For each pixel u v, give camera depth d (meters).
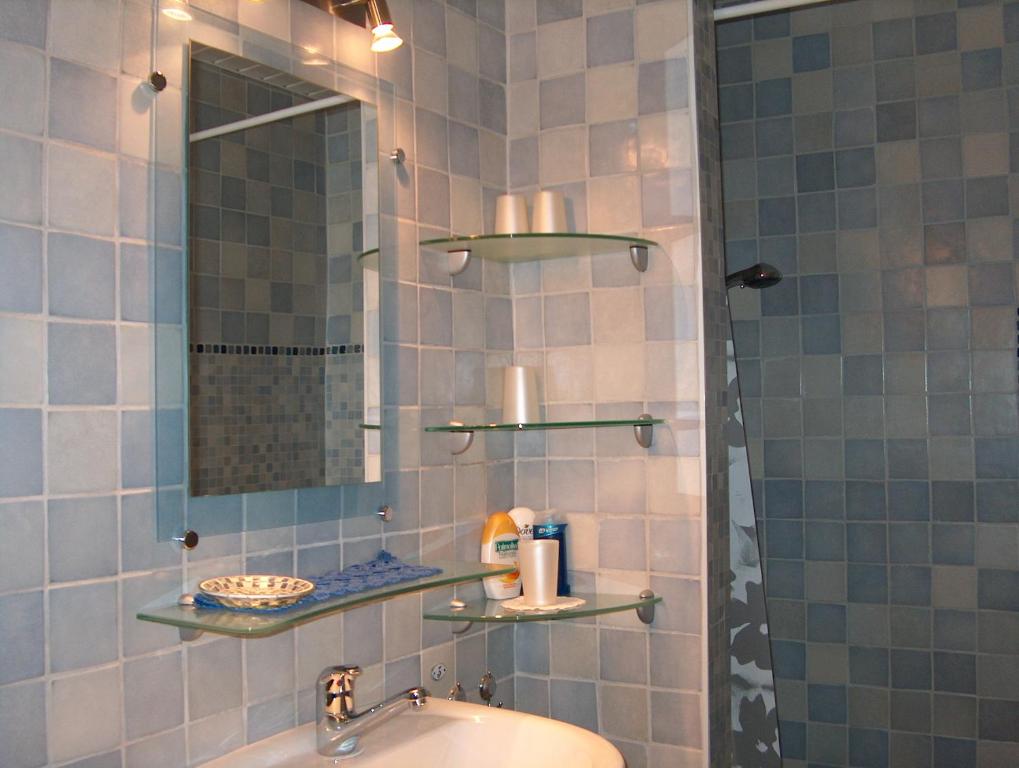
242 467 1.34
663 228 1.83
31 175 1.09
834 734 2.43
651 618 1.82
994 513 2.33
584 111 1.91
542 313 1.94
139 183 1.21
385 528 1.61
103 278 1.17
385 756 1.39
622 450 1.86
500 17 1.97
